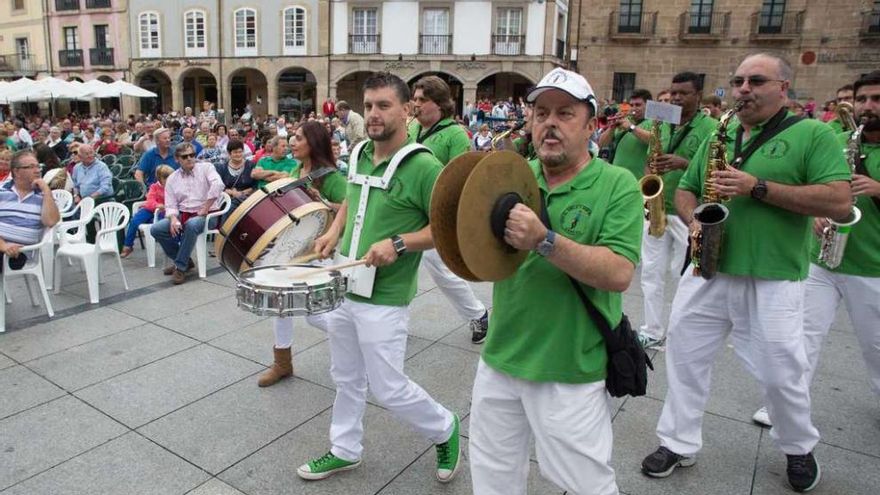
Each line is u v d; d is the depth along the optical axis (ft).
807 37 82.79
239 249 10.82
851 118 12.23
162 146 27.32
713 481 9.73
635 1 87.20
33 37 119.24
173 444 10.73
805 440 9.36
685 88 14.53
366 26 95.45
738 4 84.28
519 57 91.45
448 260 6.09
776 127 8.88
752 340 9.19
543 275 6.48
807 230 8.88
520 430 7.14
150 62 108.17
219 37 102.17
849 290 10.76
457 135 14.48
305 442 10.82
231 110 107.86
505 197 5.81
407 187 8.73
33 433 11.06
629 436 11.00
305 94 104.32
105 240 19.67
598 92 89.97
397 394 9.06
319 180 11.66
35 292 19.13
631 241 6.07
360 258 9.01
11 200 16.78
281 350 12.90
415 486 9.65
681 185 10.22
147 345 15.02
